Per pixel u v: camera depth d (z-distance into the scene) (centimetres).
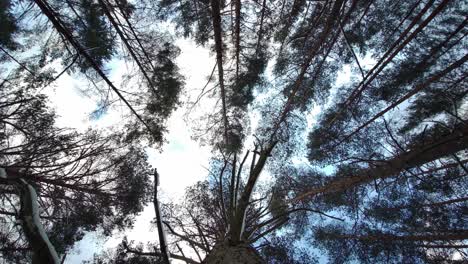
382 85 1084
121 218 937
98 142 962
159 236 169
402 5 1055
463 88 962
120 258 719
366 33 1110
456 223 934
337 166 1202
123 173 921
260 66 1126
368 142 1112
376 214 1089
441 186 913
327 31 876
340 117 1178
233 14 991
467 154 982
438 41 1012
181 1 977
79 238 830
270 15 1054
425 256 956
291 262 998
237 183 317
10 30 768
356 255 1090
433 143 675
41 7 661
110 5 796
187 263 450
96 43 821
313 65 1163
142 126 1058
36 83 794
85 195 868
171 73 1038
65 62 852
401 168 709
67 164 767
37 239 130
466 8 1065
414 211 999
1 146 777
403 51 1073
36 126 776
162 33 1046
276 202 980
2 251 659
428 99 1004
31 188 150
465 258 870
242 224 277
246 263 239
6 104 708
